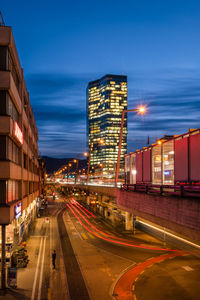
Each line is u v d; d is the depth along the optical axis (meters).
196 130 29.08
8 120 23.73
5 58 24.50
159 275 26.41
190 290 22.75
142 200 30.33
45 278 25.45
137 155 47.22
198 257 32.78
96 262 30.88
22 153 35.19
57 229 52.88
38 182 82.62
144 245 39.50
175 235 40.31
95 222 62.78
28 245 39.06
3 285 22.75
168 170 36.47
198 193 20.12
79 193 144.88
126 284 24.14
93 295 21.66
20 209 31.69
